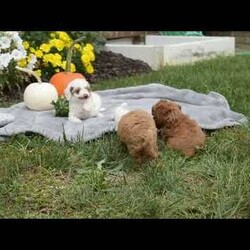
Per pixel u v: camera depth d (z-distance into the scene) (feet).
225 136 6.69
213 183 5.45
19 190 5.30
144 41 15.78
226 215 4.76
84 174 5.66
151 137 5.69
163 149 6.21
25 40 10.30
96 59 12.26
